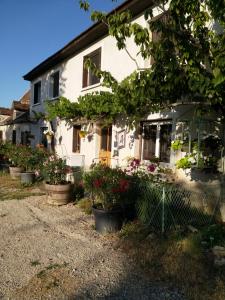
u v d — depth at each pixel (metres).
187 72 5.18
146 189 6.63
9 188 11.41
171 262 4.80
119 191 6.34
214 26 6.63
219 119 7.10
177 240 5.56
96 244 5.77
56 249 5.50
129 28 5.37
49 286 4.19
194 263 4.73
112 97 9.75
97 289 4.16
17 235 6.22
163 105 6.87
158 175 7.52
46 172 9.23
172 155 8.30
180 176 7.96
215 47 5.13
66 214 7.82
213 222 6.58
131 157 9.28
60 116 12.24
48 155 11.74
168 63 5.22
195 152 7.26
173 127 8.23
